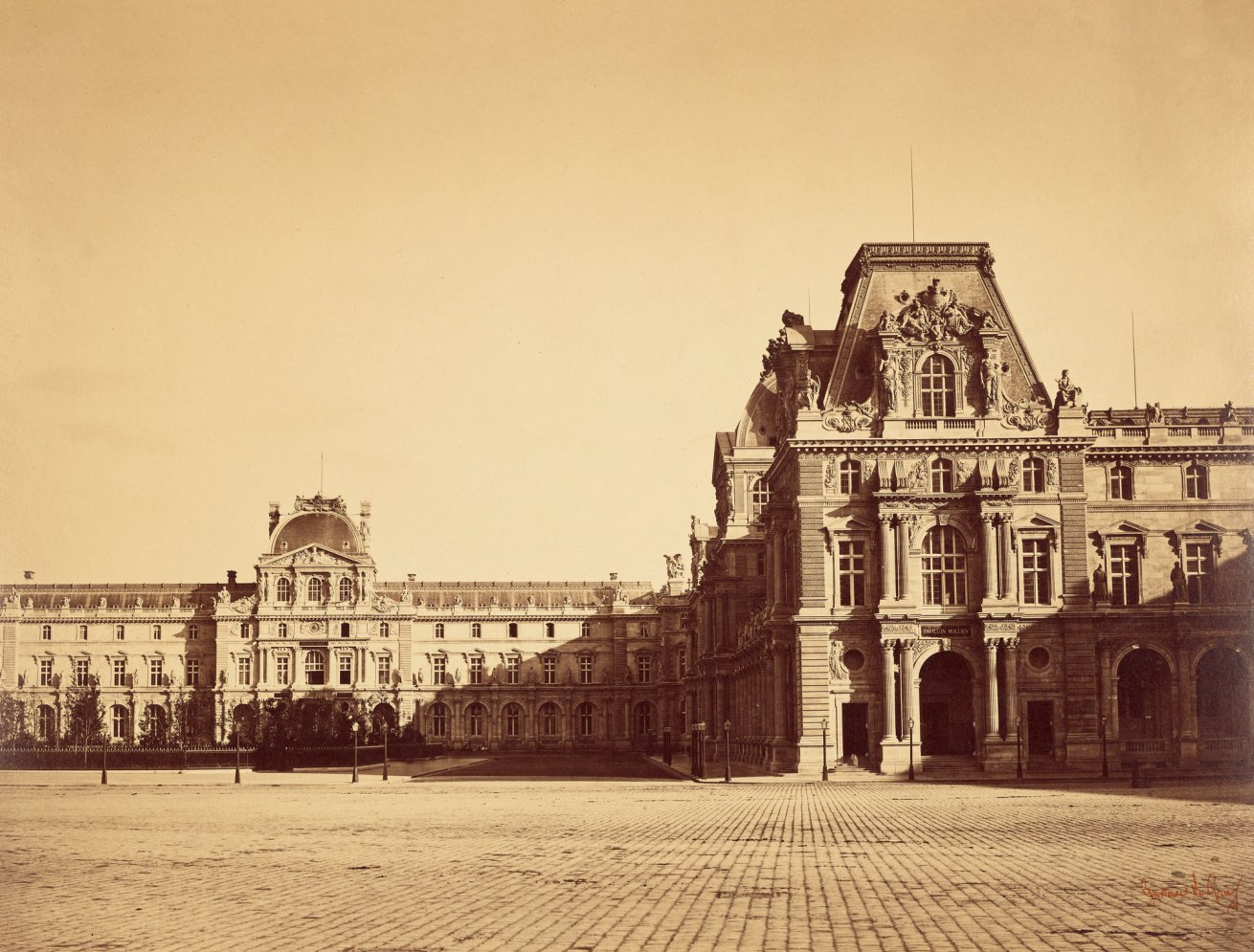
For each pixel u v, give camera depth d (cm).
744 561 13588
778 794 7650
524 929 2977
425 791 8550
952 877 3728
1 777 11219
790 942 2791
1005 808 6150
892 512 9644
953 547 9712
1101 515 10050
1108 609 9644
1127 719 9931
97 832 5381
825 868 3972
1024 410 9831
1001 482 9675
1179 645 9612
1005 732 9469
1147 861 4047
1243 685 9788
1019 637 9575
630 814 6131
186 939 2925
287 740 13738
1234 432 10081
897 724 9500
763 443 13662
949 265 10175
